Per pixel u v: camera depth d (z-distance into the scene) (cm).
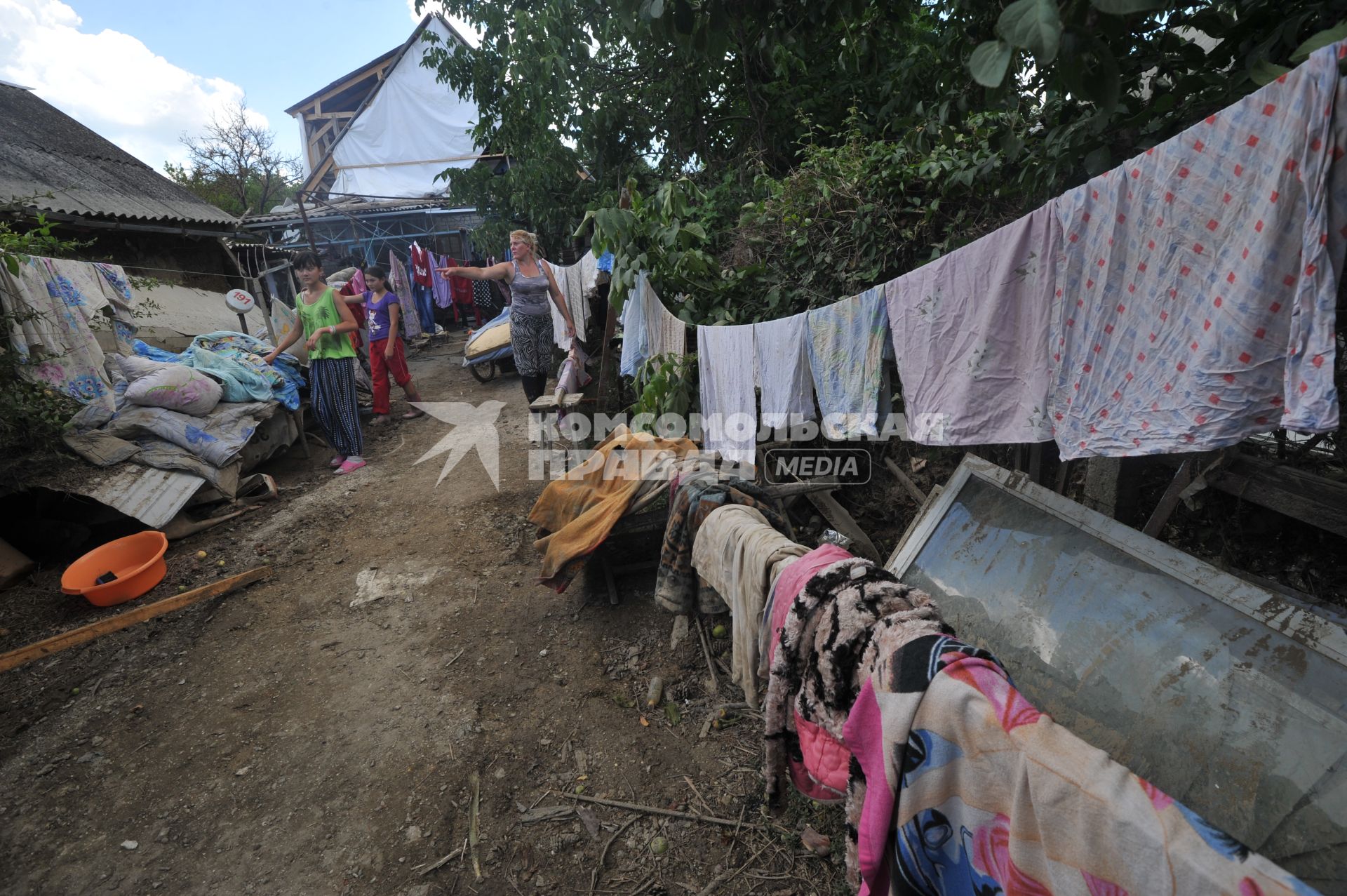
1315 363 98
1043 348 153
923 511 265
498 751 254
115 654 326
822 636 151
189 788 246
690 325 349
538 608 345
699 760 243
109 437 454
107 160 898
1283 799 141
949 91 262
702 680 282
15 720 285
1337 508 191
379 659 314
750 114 539
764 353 268
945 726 113
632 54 614
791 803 220
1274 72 141
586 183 750
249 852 219
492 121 802
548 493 350
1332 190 92
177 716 284
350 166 1480
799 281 357
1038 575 213
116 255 805
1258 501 213
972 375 172
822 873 198
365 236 1339
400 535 442
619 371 545
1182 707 164
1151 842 85
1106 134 205
